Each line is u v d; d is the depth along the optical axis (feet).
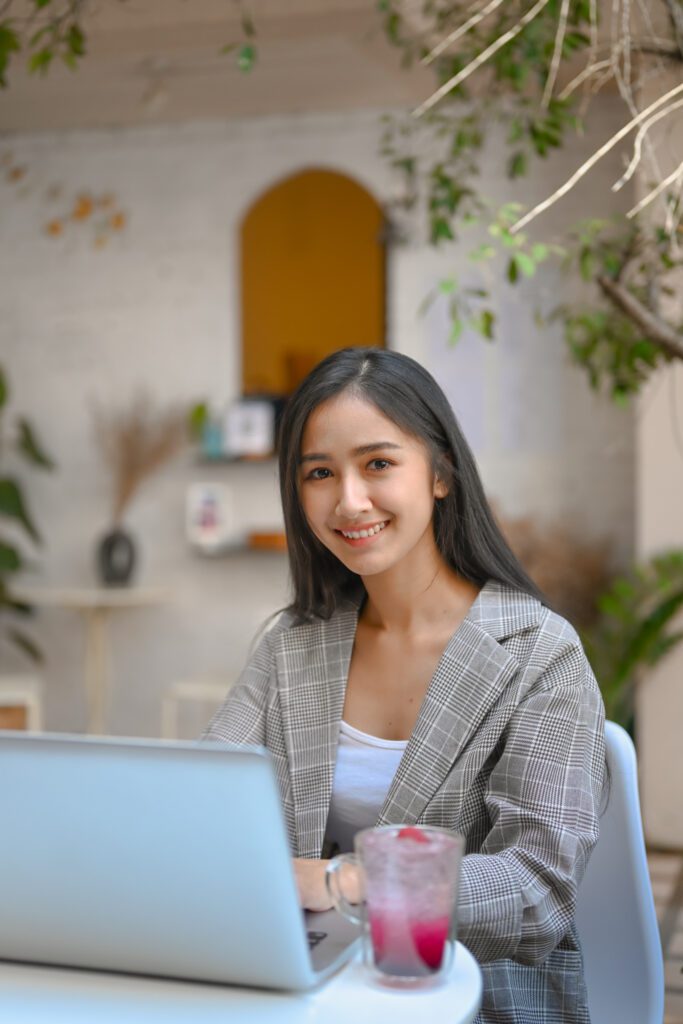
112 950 3.25
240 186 17.02
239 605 17.24
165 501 17.53
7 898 3.28
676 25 5.90
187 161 17.25
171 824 3.06
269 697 5.16
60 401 17.89
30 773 3.15
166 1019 3.00
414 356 16.21
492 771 4.54
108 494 17.75
